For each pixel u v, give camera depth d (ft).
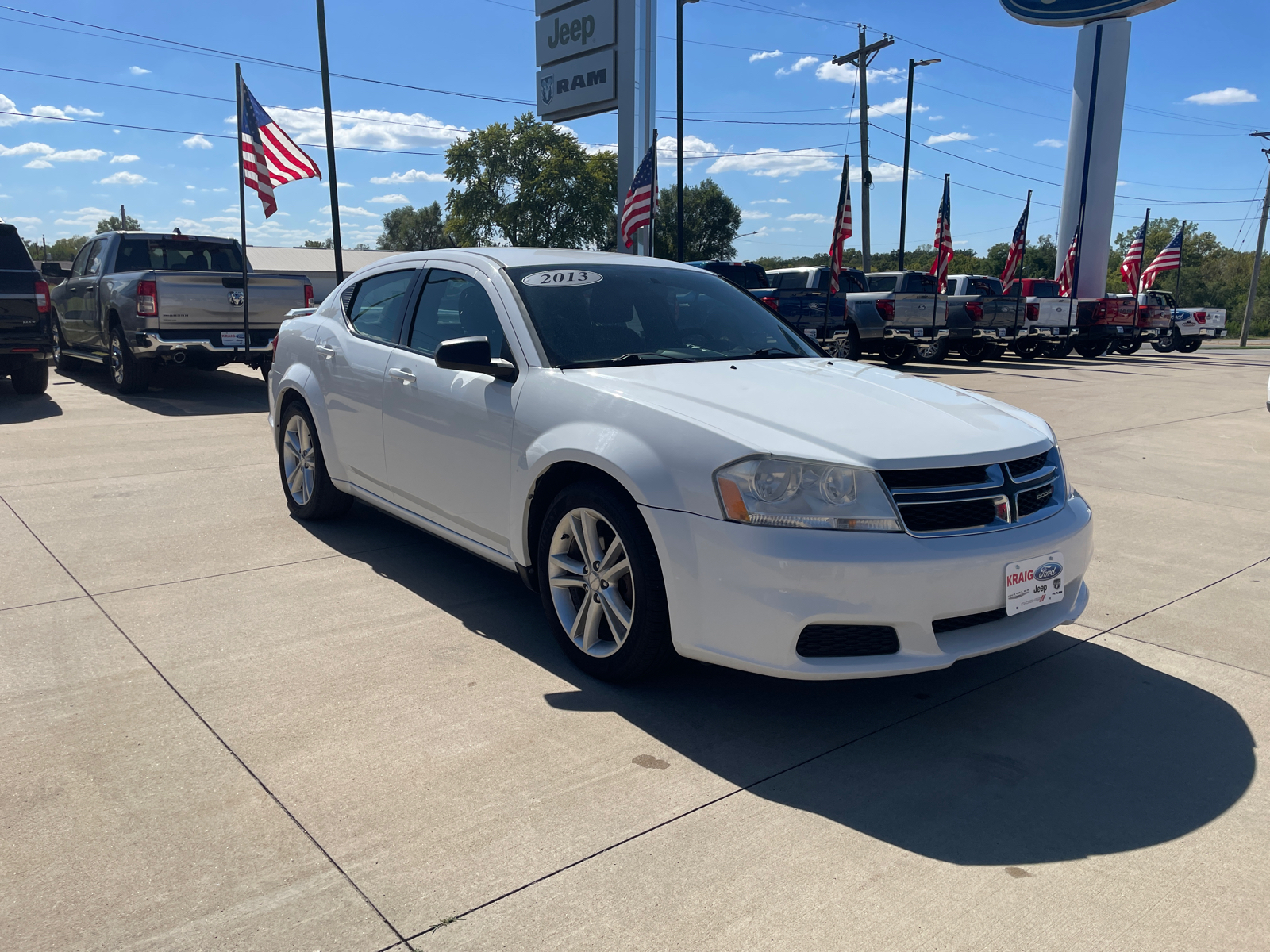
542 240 231.91
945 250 62.49
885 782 8.76
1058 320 75.82
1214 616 13.55
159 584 13.79
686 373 11.34
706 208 259.80
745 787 8.60
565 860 7.39
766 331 13.92
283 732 9.35
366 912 6.71
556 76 57.11
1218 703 10.68
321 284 229.66
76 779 8.40
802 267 60.34
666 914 6.76
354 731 9.43
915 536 9.09
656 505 9.58
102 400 33.91
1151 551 16.99
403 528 17.16
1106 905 6.99
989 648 9.48
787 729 9.81
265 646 11.55
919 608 8.99
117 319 34.86
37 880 6.99
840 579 8.80
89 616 12.42
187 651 11.33
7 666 10.80
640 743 9.39
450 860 7.34
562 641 11.17
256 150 37.27
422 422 13.16
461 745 9.20
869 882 7.20
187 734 9.28
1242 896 7.13
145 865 7.20
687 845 7.64
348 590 13.69
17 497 18.83
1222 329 97.19
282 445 17.90
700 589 9.32
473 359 11.40
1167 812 8.34
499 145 229.66
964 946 6.49
